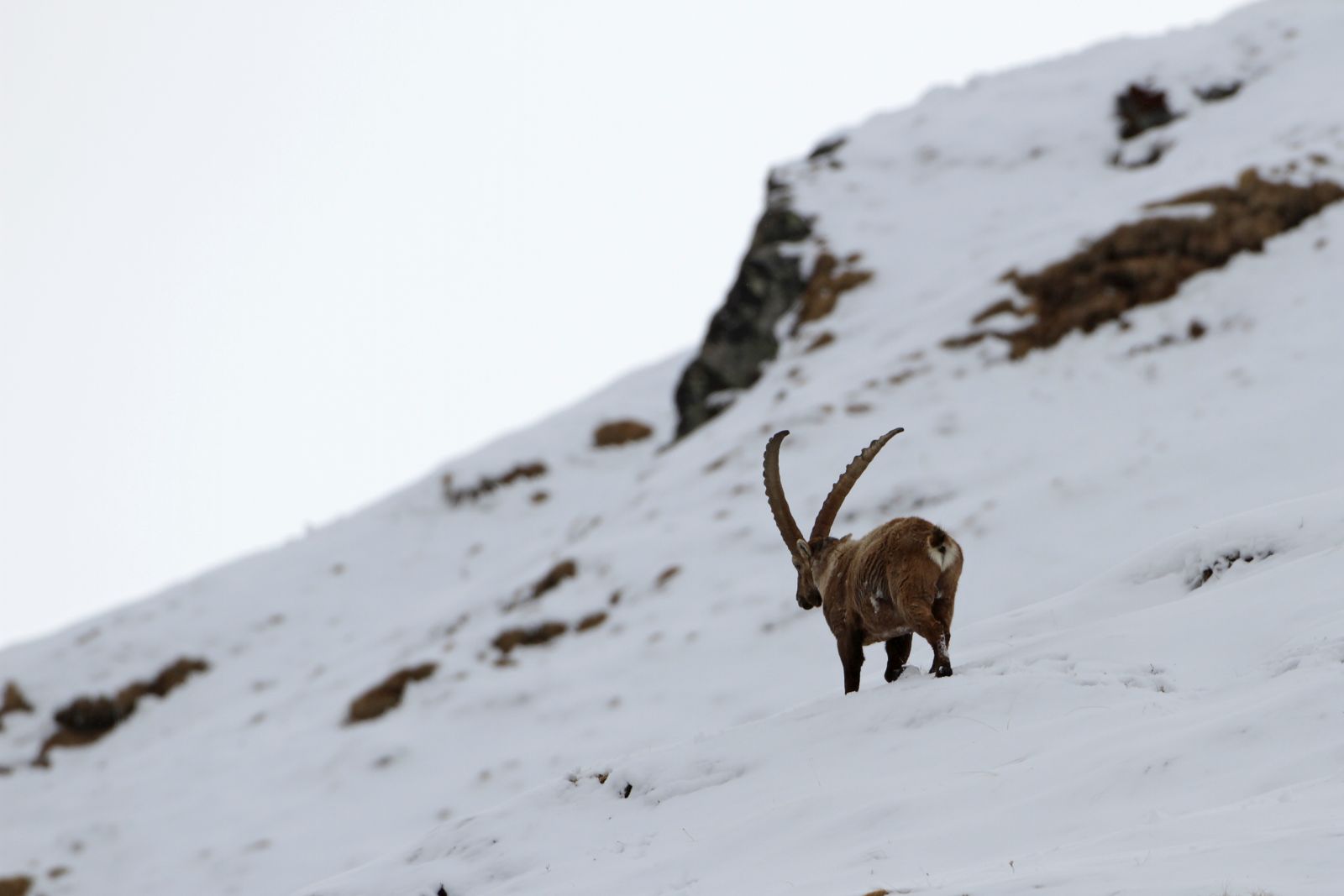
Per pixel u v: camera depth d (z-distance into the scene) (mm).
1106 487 71375
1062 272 94312
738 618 74688
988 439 82625
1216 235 90625
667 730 65562
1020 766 28203
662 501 95188
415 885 35750
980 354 91938
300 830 72750
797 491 85250
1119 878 19406
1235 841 20078
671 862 29953
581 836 35188
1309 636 31500
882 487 81250
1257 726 25328
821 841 27734
